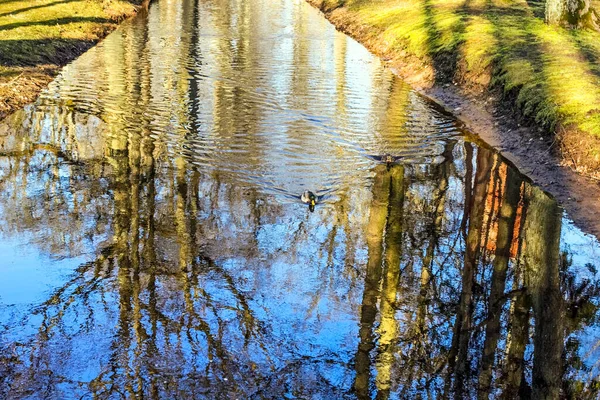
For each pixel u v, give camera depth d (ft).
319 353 24.02
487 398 21.79
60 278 28.50
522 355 24.32
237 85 60.70
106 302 26.68
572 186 38.29
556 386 22.40
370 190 38.68
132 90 58.59
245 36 88.07
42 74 62.23
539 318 26.81
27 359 23.06
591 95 45.09
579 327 26.27
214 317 25.89
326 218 35.14
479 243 33.06
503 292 28.94
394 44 76.95
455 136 48.42
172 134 47.03
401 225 34.73
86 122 49.93
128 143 45.55
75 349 23.65
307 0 135.13
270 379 22.47
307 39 87.35
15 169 41.04
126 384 21.89
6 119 50.90
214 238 32.65
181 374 22.50
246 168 41.22
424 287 29.04
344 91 59.72
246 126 49.06
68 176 39.99
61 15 83.25
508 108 50.39
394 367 23.40
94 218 34.45
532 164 41.96
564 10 67.15
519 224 35.17
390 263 30.81
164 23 98.63
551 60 54.39
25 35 69.31
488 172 41.57
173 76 63.72
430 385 22.56
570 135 41.37
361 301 27.63
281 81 62.59
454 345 24.84
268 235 33.01
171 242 31.99
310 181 39.60
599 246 32.65
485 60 58.08
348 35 91.91
